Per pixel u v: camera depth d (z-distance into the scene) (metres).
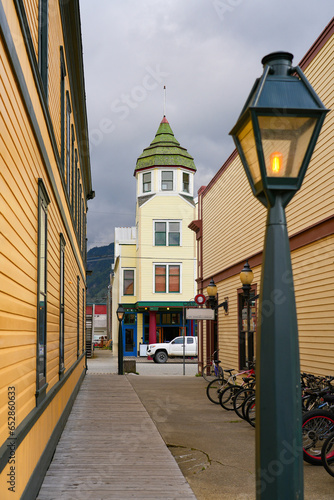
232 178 15.47
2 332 3.30
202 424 9.13
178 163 34.97
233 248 15.36
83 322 21.02
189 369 25.53
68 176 10.39
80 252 17.62
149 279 34.62
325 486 5.36
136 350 36.56
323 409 6.54
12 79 3.69
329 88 8.70
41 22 6.01
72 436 8.09
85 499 4.96
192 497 5.09
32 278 4.77
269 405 2.28
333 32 8.46
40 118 5.52
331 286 8.45
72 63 10.43
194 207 35.19
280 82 2.55
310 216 9.40
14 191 3.78
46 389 6.05
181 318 35.91
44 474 5.69
